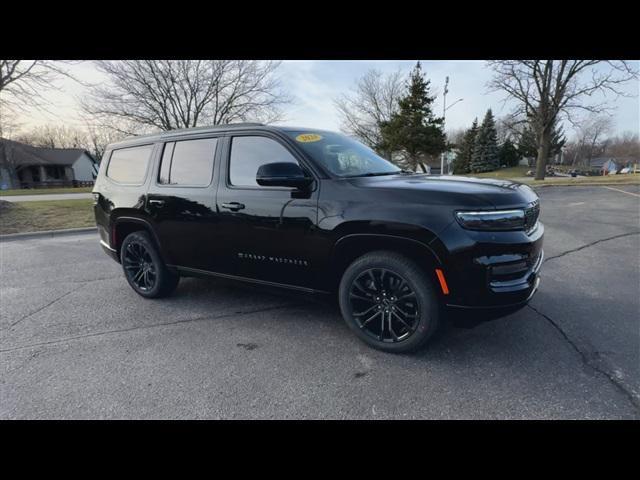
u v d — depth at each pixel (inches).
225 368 104.1
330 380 97.1
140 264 162.9
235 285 136.3
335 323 132.5
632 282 164.7
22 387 96.5
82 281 189.9
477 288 93.9
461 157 2293.3
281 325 131.6
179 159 141.7
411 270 100.7
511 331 120.8
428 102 1157.7
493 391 90.6
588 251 219.1
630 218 322.7
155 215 146.2
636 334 117.0
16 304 157.2
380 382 95.6
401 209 98.1
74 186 1726.1
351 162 125.7
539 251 107.5
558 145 2054.6
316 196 109.9
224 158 129.4
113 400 90.7
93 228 354.6
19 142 1765.5
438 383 94.4
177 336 124.6
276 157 119.6
